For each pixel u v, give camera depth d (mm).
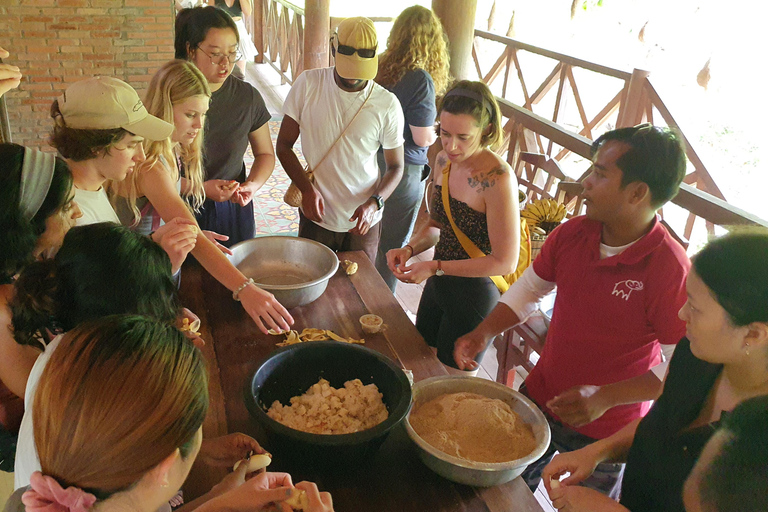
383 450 1361
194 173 2182
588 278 1596
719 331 938
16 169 1197
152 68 4289
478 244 2076
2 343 1197
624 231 1522
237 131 2508
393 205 3262
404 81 3094
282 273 2088
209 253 1711
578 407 1504
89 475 721
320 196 2615
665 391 1128
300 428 1328
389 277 3418
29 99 4117
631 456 1209
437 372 1670
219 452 1263
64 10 3947
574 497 1196
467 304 2143
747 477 888
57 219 1312
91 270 1031
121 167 1567
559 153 4484
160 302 1095
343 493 1240
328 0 6629
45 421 732
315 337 1761
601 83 7195
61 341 788
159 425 731
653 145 1385
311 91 2584
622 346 1609
